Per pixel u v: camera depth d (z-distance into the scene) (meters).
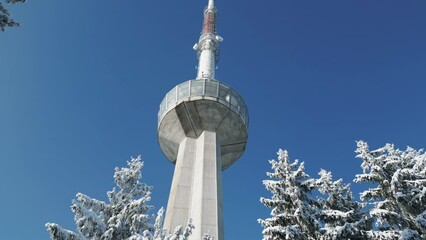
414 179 18.62
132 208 12.51
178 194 25.50
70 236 10.07
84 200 12.38
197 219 22.62
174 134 31.44
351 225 15.84
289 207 16.97
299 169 17.59
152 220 12.44
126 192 13.37
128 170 13.89
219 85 32.06
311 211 16.45
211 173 26.20
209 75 39.84
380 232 16.22
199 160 27.72
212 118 30.59
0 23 8.82
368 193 19.36
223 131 31.09
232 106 30.98
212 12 51.03
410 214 17.72
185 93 31.19
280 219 16.52
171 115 31.05
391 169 19.23
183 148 29.69
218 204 24.03
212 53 43.97
